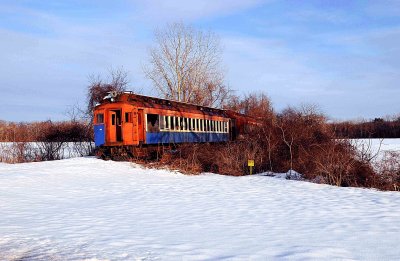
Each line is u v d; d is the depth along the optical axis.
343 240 7.50
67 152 33.16
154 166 22.59
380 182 19.00
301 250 6.69
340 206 12.16
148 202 12.57
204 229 8.52
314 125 26.70
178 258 6.18
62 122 32.03
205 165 24.73
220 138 31.53
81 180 17.00
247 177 21.45
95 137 22.97
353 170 19.80
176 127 25.14
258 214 10.60
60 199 12.65
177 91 39.41
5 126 35.06
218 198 13.76
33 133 33.97
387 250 6.73
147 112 22.50
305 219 9.88
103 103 22.80
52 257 6.26
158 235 7.87
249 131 30.56
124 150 23.12
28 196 12.78
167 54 39.19
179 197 13.86
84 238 7.53
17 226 8.53
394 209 11.61
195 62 39.88
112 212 10.61
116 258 6.18
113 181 17.44
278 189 16.62
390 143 45.81
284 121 27.34
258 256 6.30
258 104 46.88
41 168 18.95
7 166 19.86
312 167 21.36
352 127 29.27
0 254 6.43
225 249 6.77
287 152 25.45
